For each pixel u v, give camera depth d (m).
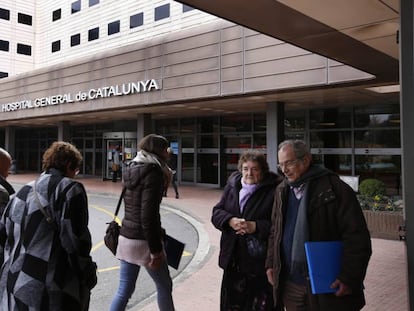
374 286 5.34
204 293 5.20
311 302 2.72
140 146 3.74
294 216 2.85
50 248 2.60
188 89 14.10
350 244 2.58
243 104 15.22
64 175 2.88
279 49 11.82
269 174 3.40
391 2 5.25
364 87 11.37
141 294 5.41
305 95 12.88
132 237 3.61
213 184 19.44
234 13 5.66
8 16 41.94
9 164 3.82
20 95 23.08
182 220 11.24
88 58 18.14
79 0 34.31
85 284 2.74
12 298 2.57
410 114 2.89
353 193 2.70
